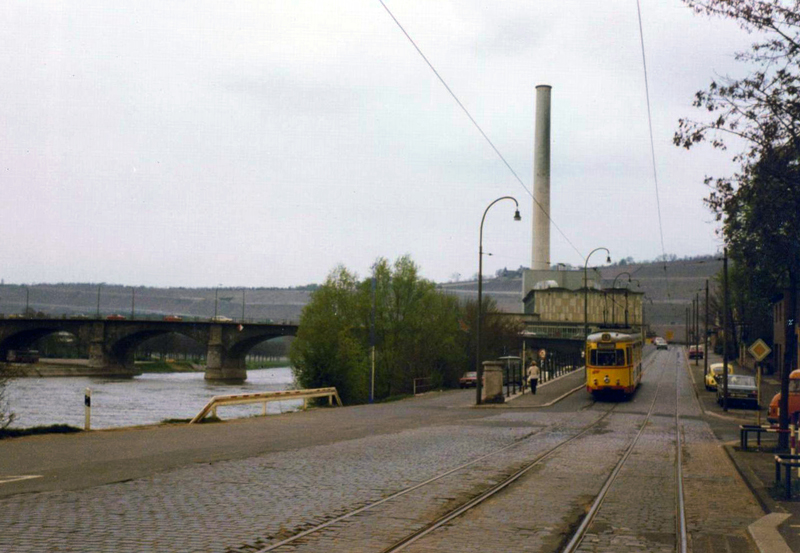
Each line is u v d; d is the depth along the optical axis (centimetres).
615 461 1834
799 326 2723
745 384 4338
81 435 2233
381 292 7550
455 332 7894
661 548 934
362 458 1756
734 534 1027
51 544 847
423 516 1091
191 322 13475
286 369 18325
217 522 1001
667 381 6512
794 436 1591
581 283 16588
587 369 4559
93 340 13838
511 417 3312
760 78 1806
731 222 1972
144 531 930
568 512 1155
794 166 1833
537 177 16400
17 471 1442
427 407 4016
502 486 1396
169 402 7456
